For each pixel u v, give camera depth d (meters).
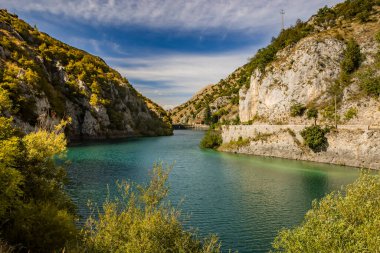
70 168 59.69
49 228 17.09
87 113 128.38
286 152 77.56
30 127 84.69
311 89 93.88
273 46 123.00
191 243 17.14
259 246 27.67
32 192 21.03
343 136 68.56
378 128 65.81
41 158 22.62
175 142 121.62
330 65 94.75
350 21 111.44
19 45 116.19
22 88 87.94
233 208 37.78
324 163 69.56
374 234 15.85
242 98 126.75
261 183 50.50
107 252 15.02
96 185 46.62
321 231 16.83
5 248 14.08
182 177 54.78
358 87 83.62
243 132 90.38
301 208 37.88
